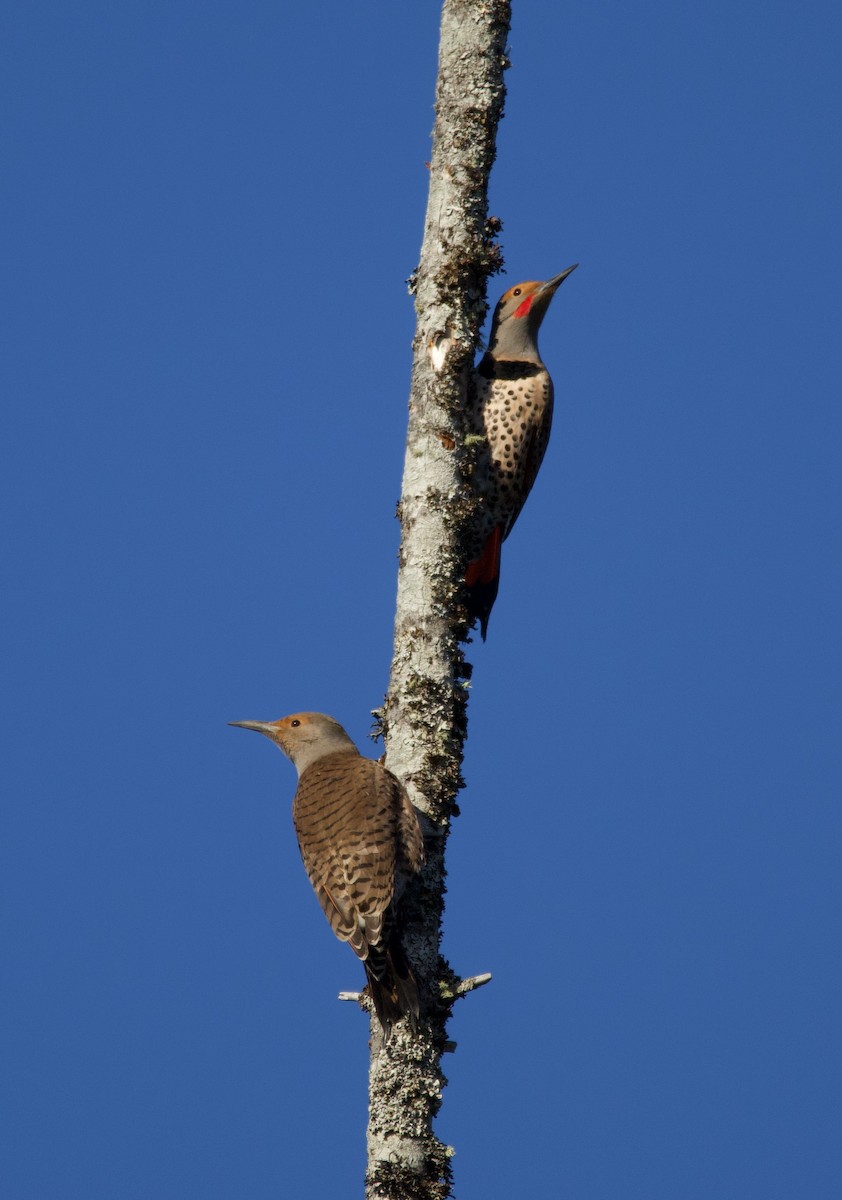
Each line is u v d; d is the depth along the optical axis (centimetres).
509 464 1479
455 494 1139
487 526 1481
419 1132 992
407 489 1145
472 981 1043
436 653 1109
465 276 1166
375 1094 1007
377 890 1040
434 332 1159
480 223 1180
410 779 1094
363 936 1029
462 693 1116
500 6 1207
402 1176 979
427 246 1182
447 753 1098
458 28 1205
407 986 1011
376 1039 1026
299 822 1115
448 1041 1036
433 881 1072
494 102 1196
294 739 1270
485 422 1480
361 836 1060
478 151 1184
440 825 1084
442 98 1201
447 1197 984
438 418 1147
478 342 1179
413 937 1055
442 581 1120
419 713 1102
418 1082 1002
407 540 1134
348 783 1107
